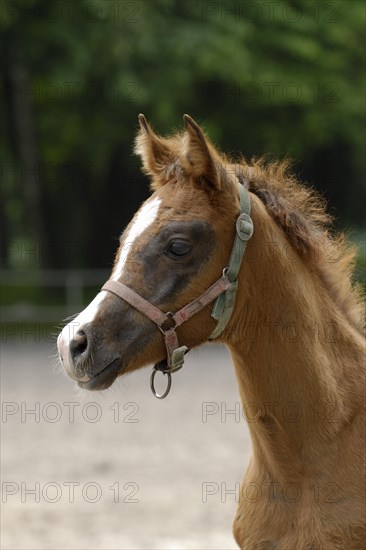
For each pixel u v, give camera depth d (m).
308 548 5.33
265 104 27.09
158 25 25.09
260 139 28.14
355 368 5.68
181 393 17.78
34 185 28.17
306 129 28.06
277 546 5.47
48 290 27.05
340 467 5.38
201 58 25.14
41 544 9.40
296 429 5.41
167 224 5.23
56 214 31.45
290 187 5.80
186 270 5.23
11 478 11.90
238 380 5.68
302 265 5.63
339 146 30.41
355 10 27.56
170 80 25.47
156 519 10.25
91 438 14.13
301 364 5.42
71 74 24.88
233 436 14.23
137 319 5.20
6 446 13.61
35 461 12.76
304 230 5.60
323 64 27.22
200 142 5.24
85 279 25.31
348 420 5.49
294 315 5.45
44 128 27.42
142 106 26.92
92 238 31.22
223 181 5.29
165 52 25.28
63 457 12.95
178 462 12.60
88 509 10.61
